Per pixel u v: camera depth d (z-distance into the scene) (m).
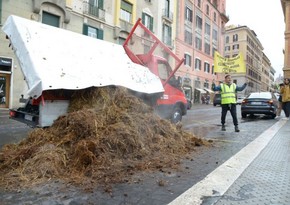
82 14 22.09
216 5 53.75
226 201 3.36
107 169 4.20
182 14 39.03
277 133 8.79
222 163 4.99
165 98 8.57
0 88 17.00
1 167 4.24
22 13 17.84
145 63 8.13
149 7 30.91
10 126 9.50
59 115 5.28
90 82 5.46
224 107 9.27
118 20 25.70
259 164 4.98
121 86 6.06
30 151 4.46
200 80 45.94
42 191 3.53
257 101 14.59
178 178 4.14
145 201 3.33
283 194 3.60
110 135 4.72
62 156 4.31
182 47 39.31
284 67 44.41
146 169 4.46
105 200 3.33
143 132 5.42
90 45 6.48
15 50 5.46
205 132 8.90
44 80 4.86
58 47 5.63
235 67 29.52
